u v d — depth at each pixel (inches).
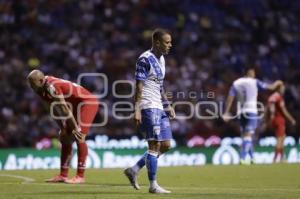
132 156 2368.4
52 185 1245.7
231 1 3875.5
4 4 3437.5
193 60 3378.4
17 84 2970.0
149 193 1078.4
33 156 2271.2
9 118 2760.8
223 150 2458.2
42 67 3139.8
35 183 1294.3
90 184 1285.7
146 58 1074.7
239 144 2559.1
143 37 3496.6
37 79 1304.1
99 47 3346.5
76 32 3417.8
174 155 2375.7
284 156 2479.1
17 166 2249.0
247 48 3599.9
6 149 2249.0
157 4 3735.2
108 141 2359.7
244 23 3782.0
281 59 3580.2
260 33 3737.7
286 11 3927.2
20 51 3225.9
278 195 1056.2
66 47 3289.9
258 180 1390.3
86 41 3366.1
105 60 3245.6
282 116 2279.8
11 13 3422.7
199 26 3686.0
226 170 1654.8
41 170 1717.5
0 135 2652.6
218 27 3705.7
